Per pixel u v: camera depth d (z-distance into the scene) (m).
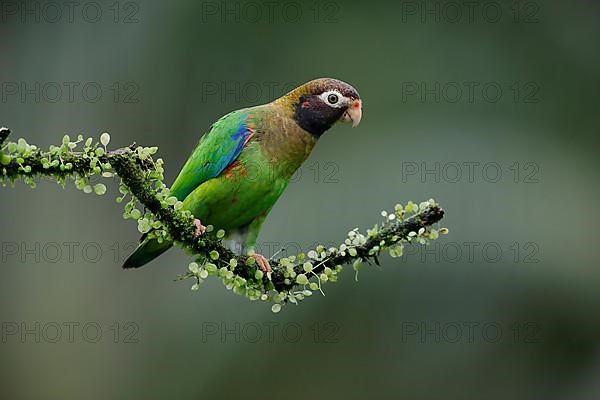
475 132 14.07
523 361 13.22
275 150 8.59
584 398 13.02
